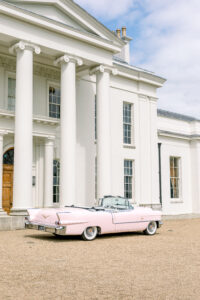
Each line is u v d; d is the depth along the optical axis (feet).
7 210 57.31
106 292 19.07
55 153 63.05
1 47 55.62
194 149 92.63
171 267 25.58
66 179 53.42
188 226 58.49
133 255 30.12
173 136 87.30
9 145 57.36
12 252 30.25
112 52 62.85
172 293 19.07
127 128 75.05
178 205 87.66
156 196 77.30
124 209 43.34
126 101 74.43
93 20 59.41
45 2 54.19
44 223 38.34
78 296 18.34
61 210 38.68
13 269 24.09
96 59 60.03
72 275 22.71
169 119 90.02
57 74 64.59
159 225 46.01
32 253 29.99
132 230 42.86
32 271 23.61
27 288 19.67
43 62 61.62
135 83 76.59
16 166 48.67
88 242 37.42
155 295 18.65
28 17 50.19
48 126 59.62
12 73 58.39
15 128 49.47
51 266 25.20
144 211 44.34
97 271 23.93
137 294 18.79
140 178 75.10
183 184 90.07
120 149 71.77
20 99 49.52
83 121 67.26
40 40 52.29
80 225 37.83
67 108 54.80
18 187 48.24
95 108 69.87
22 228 47.83
